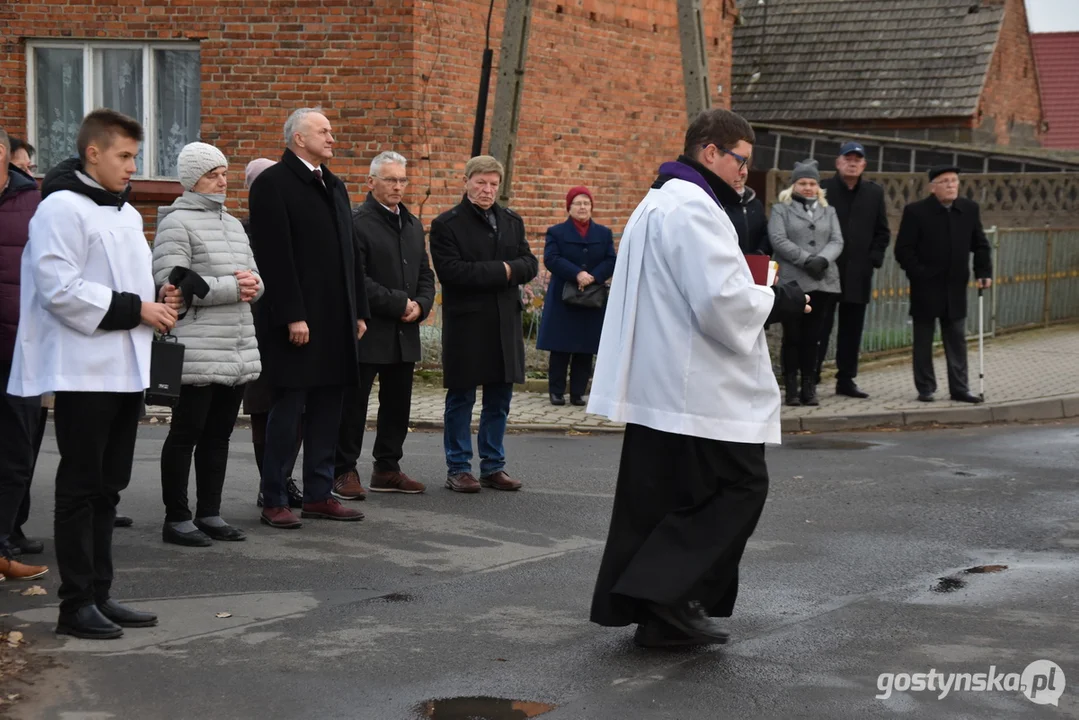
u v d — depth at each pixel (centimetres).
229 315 687
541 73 1572
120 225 525
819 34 2525
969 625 557
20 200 625
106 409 520
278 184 718
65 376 510
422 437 1056
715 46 1877
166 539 699
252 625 554
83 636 530
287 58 1391
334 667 500
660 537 511
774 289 519
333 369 735
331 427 759
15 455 629
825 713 453
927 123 2369
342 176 1395
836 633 546
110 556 548
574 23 1616
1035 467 935
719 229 500
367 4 1373
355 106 1388
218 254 677
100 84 1448
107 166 521
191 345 673
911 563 667
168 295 550
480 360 830
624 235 530
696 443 508
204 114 1409
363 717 448
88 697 465
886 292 1470
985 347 1609
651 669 499
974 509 796
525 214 1573
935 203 1183
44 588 607
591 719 446
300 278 726
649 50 1750
